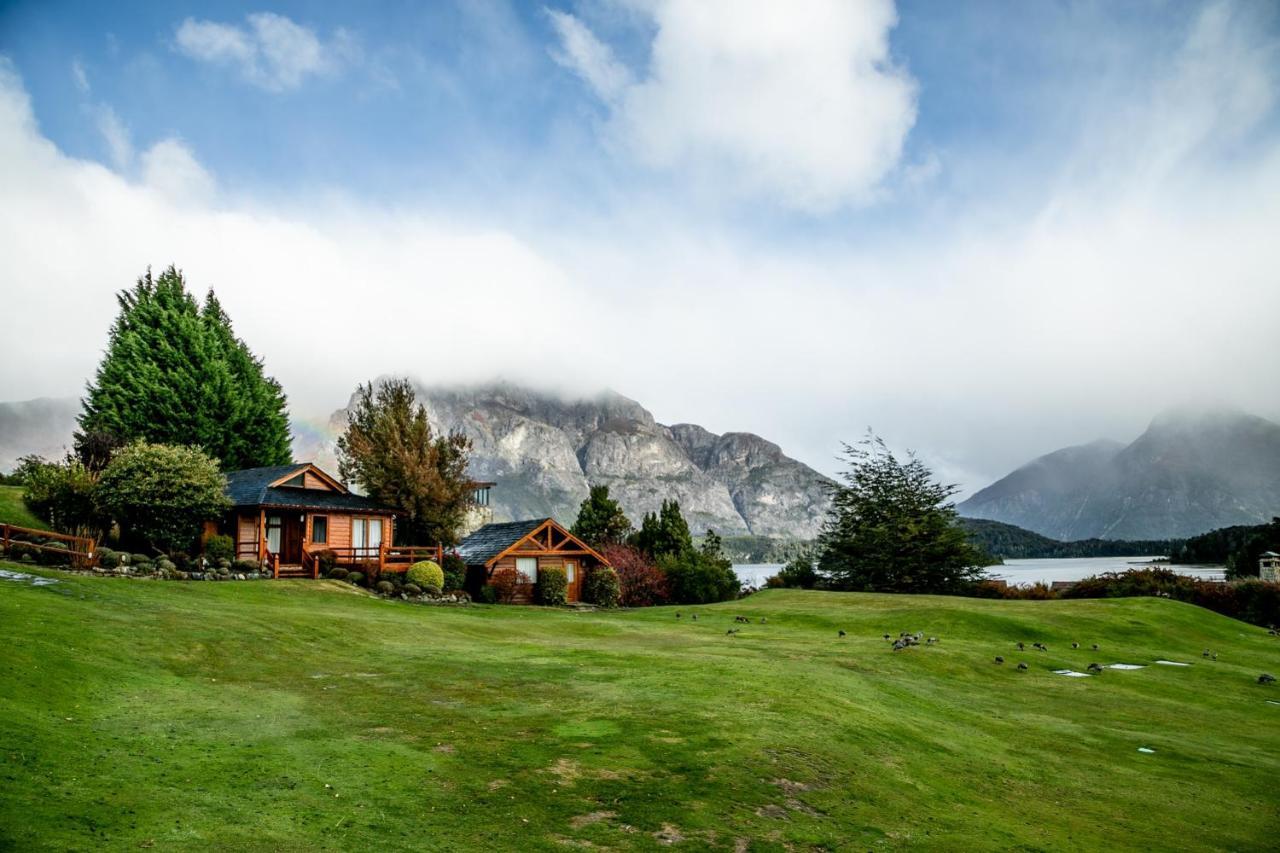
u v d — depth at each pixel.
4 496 35.47
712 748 11.82
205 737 10.41
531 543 42.62
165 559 28.27
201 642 16.16
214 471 33.12
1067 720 17.62
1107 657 27.30
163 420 45.47
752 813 9.72
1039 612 36.53
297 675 15.05
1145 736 16.55
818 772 11.44
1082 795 12.38
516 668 17.30
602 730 12.42
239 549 35.12
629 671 17.33
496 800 9.31
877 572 57.88
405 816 8.54
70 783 8.17
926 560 56.56
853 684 17.73
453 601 36.16
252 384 52.16
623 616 35.56
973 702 18.75
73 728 9.90
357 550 37.78
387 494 43.12
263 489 36.25
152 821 7.59
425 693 14.31
